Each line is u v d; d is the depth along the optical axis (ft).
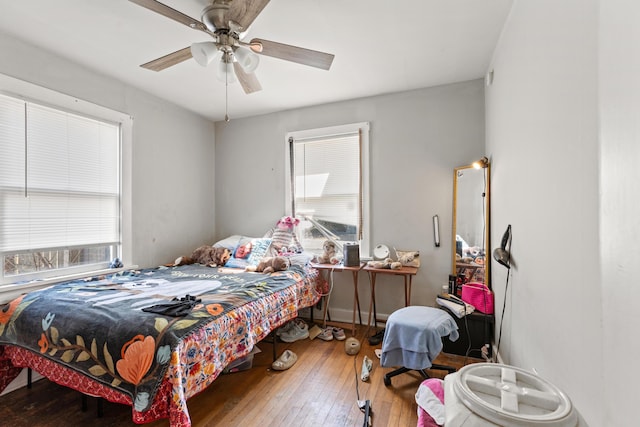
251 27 6.73
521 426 2.57
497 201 7.59
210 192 13.32
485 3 6.00
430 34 7.07
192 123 12.35
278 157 12.38
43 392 6.68
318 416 5.74
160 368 4.52
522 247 5.41
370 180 10.87
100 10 6.13
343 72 8.96
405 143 10.39
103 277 8.44
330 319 11.27
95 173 8.86
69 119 8.21
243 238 12.12
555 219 3.93
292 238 11.33
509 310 6.41
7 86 6.91
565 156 3.63
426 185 10.12
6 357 6.36
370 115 10.85
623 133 2.37
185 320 5.18
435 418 3.90
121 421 5.69
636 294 2.20
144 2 4.66
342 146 11.32
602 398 2.78
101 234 9.02
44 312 5.83
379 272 9.35
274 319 7.45
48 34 6.97
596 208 2.88
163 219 10.98
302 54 6.13
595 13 2.87
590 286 3.01
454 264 9.55
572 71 3.41
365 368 7.45
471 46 7.59
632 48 2.23
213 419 5.65
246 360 7.53
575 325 3.37
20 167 7.25
